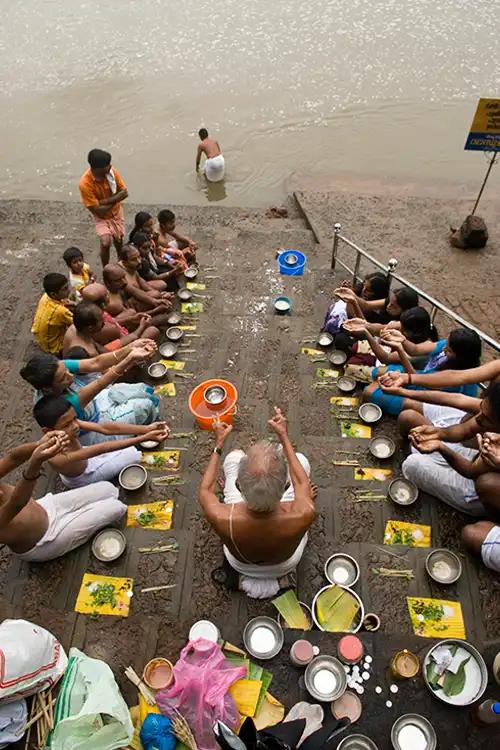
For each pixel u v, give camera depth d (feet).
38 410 10.60
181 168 31.78
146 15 41.52
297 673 9.55
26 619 10.11
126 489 12.34
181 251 21.02
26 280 20.48
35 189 30.68
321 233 25.89
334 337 16.80
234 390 14.79
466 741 8.75
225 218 27.63
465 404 11.23
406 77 36.88
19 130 33.47
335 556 11.02
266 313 18.76
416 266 24.06
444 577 10.84
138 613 10.50
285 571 10.42
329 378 15.83
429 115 34.91
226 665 9.15
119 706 8.55
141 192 30.45
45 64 37.50
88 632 9.95
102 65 37.50
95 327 14.14
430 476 11.85
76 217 26.94
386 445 13.43
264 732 7.89
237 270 21.67
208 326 17.95
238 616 10.44
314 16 41.37
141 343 12.67
